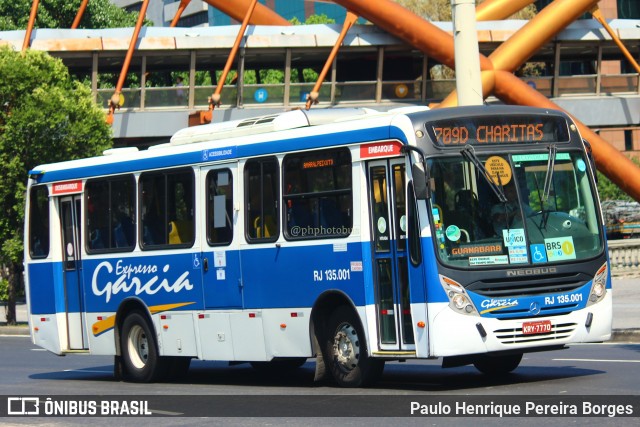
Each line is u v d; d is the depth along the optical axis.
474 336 13.93
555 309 14.29
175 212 18.02
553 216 14.52
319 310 15.62
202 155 17.50
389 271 14.66
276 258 16.14
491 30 54.12
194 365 22.12
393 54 55.56
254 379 18.45
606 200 60.75
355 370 15.17
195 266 17.55
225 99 53.28
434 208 14.05
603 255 14.71
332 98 54.44
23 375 20.64
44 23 66.31
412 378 16.66
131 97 52.03
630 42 56.84
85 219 19.91
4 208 34.38
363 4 49.88
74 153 34.88
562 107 56.91
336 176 15.33
